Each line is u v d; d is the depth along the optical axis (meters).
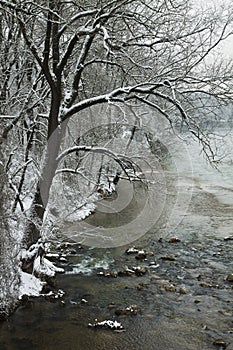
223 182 28.91
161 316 9.72
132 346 8.44
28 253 10.93
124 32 11.95
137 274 12.30
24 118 12.28
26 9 9.84
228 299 10.67
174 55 11.33
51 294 10.57
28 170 13.36
